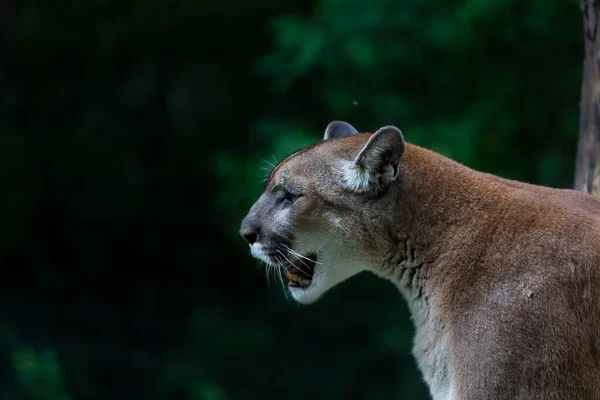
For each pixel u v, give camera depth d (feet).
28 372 39.32
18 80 55.42
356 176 18.20
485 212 17.62
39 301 54.34
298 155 19.12
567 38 45.80
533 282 16.44
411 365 48.26
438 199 18.04
